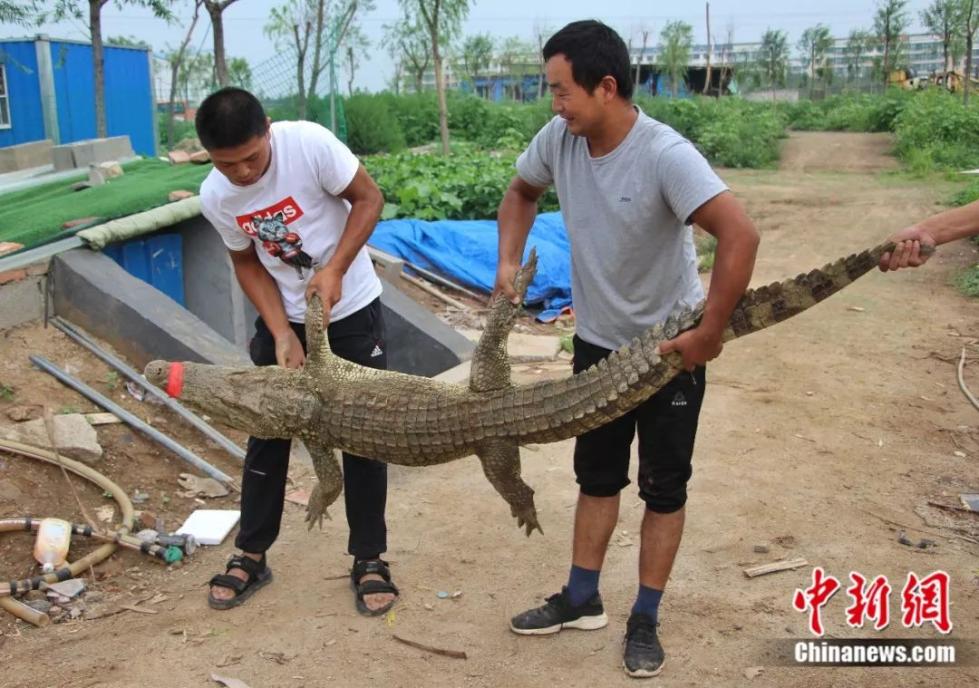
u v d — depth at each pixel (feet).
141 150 61.82
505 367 11.60
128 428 19.02
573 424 10.89
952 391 24.79
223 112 11.74
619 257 11.55
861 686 12.00
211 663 12.68
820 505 17.58
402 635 13.37
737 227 10.14
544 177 12.53
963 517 17.22
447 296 35.04
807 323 31.73
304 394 12.28
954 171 69.87
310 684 12.22
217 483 18.15
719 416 22.59
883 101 120.98
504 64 179.32
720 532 16.43
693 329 10.30
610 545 16.06
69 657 12.81
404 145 95.40
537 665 12.61
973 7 118.73
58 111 54.19
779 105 136.05
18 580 14.66
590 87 10.78
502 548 16.15
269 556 15.96
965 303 34.50
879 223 52.24
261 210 13.00
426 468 19.66
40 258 21.30
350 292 13.79
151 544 15.56
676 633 13.29
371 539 14.26
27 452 17.06
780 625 13.46
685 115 107.65
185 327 21.20
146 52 61.62
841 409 23.17
